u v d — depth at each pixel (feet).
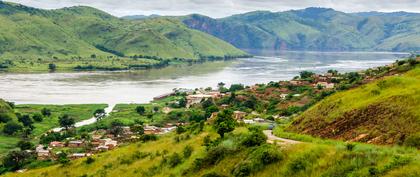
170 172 148.66
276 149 116.88
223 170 122.42
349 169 97.45
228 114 225.56
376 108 154.30
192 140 193.26
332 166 100.58
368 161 97.40
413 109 140.05
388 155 98.53
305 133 172.14
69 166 225.76
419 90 152.15
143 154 196.65
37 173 234.17
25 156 414.82
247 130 168.76
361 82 419.74
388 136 134.31
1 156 453.17
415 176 84.89
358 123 153.79
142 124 592.19
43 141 513.04
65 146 473.26
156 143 222.48
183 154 163.94
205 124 251.80
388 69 432.25
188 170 136.36
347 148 108.68
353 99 176.45
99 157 228.02
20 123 595.06
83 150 445.78
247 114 468.75
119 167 186.91
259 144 127.95
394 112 144.46
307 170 103.71
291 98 529.04
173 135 249.34
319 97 454.81
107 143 468.75
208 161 133.49
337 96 192.75
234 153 128.67
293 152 113.60
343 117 163.43
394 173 88.53
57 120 642.63
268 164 113.09
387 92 169.48
